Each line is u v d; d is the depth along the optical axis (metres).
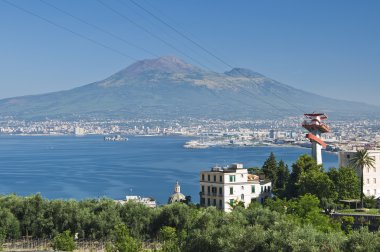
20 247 187.62
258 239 137.88
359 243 128.25
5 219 198.00
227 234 146.38
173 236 181.75
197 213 194.62
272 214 167.50
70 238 178.75
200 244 147.75
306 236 134.50
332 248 128.38
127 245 164.62
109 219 198.75
